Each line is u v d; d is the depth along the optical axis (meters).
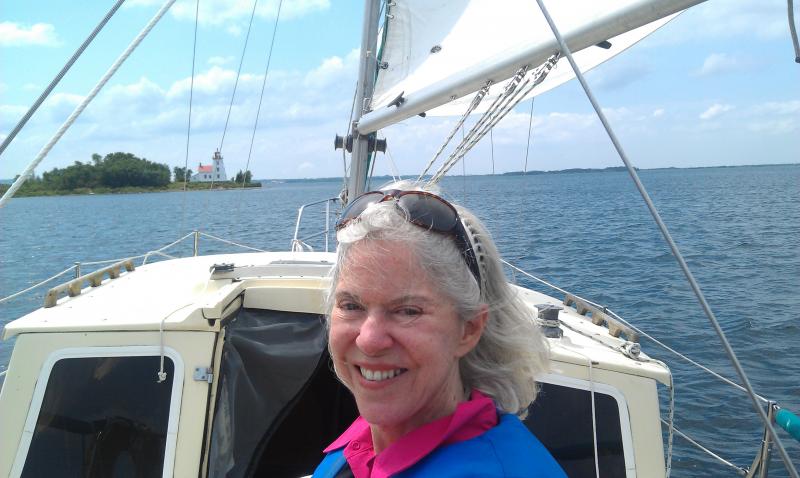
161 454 2.45
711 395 6.96
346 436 1.57
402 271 1.20
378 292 1.20
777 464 5.54
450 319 1.23
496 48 3.01
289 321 2.96
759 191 44.81
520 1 2.90
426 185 1.45
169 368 2.51
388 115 3.51
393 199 1.27
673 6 1.89
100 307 2.80
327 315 1.48
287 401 2.84
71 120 2.54
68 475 2.42
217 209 37.75
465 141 2.67
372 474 1.25
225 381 2.72
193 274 3.66
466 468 1.11
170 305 2.81
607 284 12.71
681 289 12.20
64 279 14.04
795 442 5.90
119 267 3.67
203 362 2.52
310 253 4.62
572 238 19.20
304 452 3.13
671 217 27.16
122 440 2.46
